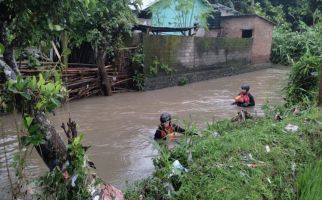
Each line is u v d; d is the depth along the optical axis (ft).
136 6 42.83
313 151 16.56
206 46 56.24
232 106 34.40
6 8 13.97
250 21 74.33
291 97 28.30
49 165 12.67
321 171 14.01
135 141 22.94
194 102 36.83
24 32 14.90
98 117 29.50
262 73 68.08
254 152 15.03
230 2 99.76
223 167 13.61
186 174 13.10
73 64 39.06
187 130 19.39
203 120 28.66
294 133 17.48
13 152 20.53
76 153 11.91
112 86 42.01
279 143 16.21
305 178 13.51
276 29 91.61
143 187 13.19
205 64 56.75
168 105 35.04
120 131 25.29
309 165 14.58
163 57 47.44
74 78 37.37
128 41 43.70
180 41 50.29
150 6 58.54
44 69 29.40
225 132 19.86
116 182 16.65
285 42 84.99
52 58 34.78
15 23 14.57
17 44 15.17
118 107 33.81
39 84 11.56
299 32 96.63
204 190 12.20
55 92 11.77
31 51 20.34
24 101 11.75
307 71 27.84
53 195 11.87
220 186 12.35
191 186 12.39
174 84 49.93
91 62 41.22
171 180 12.87
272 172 13.98
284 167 14.43
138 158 19.88
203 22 70.64
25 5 13.70
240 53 67.05
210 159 14.26
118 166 18.67
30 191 12.82
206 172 13.35
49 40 15.67
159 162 14.37
